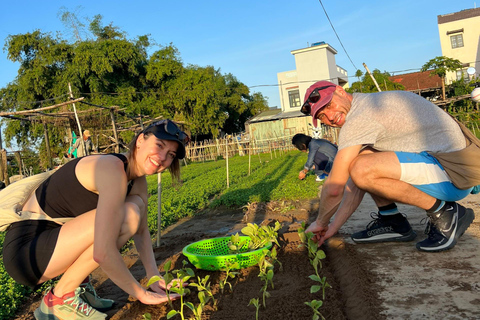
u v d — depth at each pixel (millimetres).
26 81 29875
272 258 3371
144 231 3236
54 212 2775
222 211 7703
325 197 3289
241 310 2719
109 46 31453
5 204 2707
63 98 30125
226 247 4199
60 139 26734
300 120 34781
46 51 30234
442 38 38594
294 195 7723
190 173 18219
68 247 2625
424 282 2705
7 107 31031
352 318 2445
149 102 34094
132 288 2777
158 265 4020
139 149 2809
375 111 3162
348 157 3137
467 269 2832
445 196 3156
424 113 3156
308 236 3080
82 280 2754
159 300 2883
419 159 3111
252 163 20594
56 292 2746
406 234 3695
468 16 37562
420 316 2232
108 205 2561
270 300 2820
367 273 2951
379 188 3199
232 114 46062
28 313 3357
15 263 2654
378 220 3807
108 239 2545
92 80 30812
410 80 39188
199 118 35969
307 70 39906
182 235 5531
